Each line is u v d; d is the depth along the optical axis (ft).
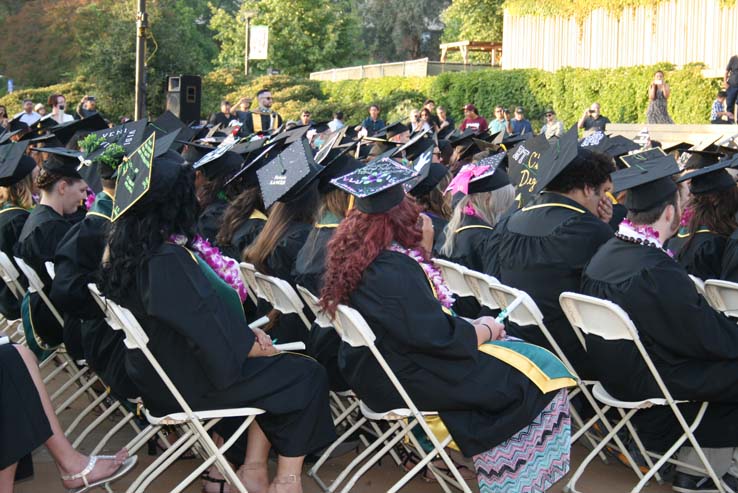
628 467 15.24
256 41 121.39
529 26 101.45
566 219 14.34
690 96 68.18
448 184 19.21
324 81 127.54
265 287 14.96
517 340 12.69
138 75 56.29
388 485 14.58
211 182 20.01
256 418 12.56
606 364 13.12
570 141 14.49
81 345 14.89
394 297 11.55
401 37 199.31
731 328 12.76
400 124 33.17
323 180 15.52
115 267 11.51
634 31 83.82
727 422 13.33
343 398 16.47
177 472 15.06
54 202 16.17
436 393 11.85
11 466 11.66
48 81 129.70
